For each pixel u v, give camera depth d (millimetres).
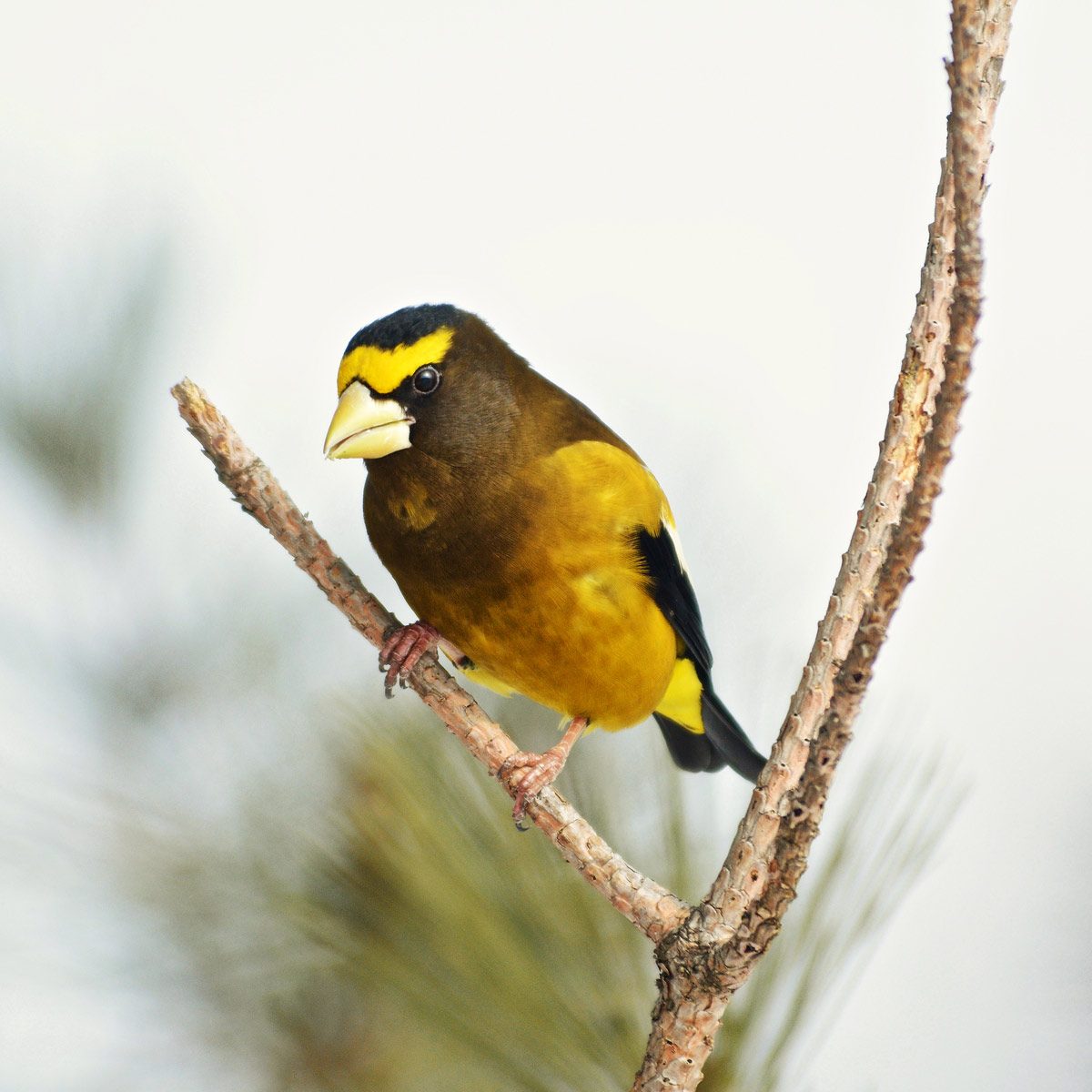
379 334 4539
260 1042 4480
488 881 4449
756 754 4523
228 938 4477
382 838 4453
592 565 4539
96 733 4512
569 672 4547
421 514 4535
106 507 4520
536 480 4535
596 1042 4438
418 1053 4473
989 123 4391
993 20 4387
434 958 4441
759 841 4422
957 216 4395
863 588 4422
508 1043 4438
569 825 4449
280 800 4477
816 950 4434
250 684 4520
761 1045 4438
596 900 4449
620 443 4570
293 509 4496
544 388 4562
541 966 4441
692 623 4574
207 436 4492
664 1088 4426
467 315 4551
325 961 4465
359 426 4531
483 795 4461
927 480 4402
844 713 4414
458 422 4531
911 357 4414
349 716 4473
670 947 4426
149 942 4480
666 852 4465
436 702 4492
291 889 4461
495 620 4543
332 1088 4473
